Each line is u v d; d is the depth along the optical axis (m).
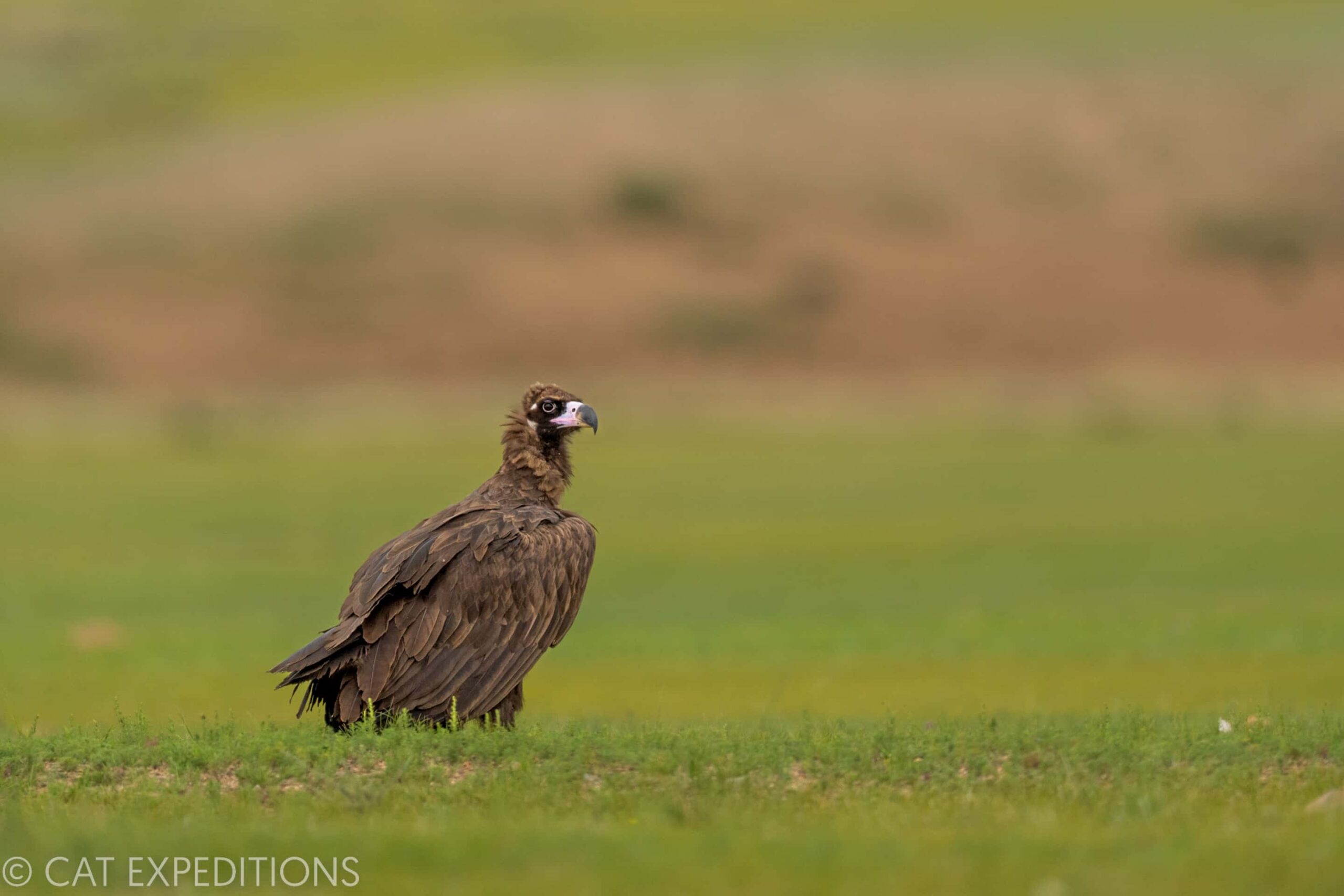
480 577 11.64
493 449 56.22
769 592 31.52
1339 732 11.32
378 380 75.94
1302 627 24.44
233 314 80.19
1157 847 7.95
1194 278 83.81
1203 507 42.06
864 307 81.56
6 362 74.69
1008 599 29.66
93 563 36.03
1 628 27.42
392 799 9.71
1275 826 8.71
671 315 80.50
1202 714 14.51
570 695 20.06
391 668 11.32
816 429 58.88
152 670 22.75
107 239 86.19
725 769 10.28
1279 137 95.12
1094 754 10.68
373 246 85.50
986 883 7.44
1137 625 25.41
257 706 19.52
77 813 9.52
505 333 79.38
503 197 89.44
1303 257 85.31
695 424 60.12
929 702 18.66
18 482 49.19
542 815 9.24
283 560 36.44
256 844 8.22
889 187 91.38
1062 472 49.19
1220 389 67.38
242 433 59.25
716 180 91.50
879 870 7.61
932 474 49.50
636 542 38.66
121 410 65.88
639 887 7.45
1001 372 76.38
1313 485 45.38
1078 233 87.88
